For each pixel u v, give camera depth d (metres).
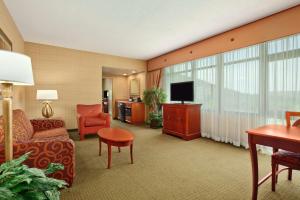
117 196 1.71
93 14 2.85
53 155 1.72
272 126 1.83
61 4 2.54
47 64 4.52
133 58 6.06
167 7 2.62
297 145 1.34
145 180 2.04
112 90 7.53
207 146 3.42
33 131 2.68
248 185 1.93
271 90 2.93
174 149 3.23
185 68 4.71
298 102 2.63
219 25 3.28
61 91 4.73
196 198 1.69
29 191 0.89
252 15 2.87
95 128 3.95
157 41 4.22
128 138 2.43
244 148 3.30
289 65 2.71
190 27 3.36
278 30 2.75
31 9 2.68
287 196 1.71
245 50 3.32
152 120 5.36
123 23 3.19
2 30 2.33
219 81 3.80
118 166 2.43
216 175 2.17
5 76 1.01
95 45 4.57
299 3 2.49
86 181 2.00
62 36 3.88
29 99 4.32
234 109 3.52
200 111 4.21
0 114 2.24
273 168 1.77
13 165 1.01
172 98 4.55
